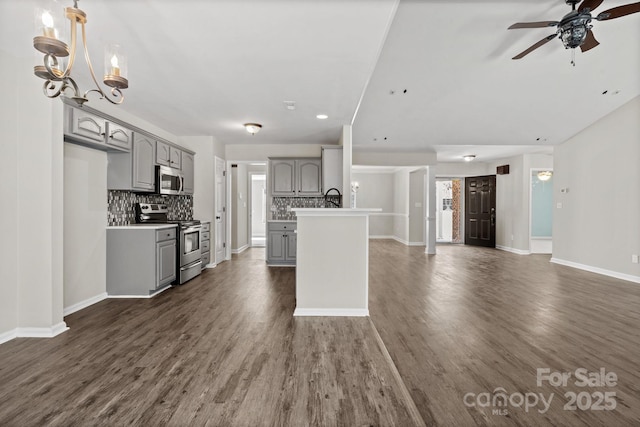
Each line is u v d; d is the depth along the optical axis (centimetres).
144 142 412
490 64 402
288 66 289
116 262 388
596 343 263
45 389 191
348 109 412
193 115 440
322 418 167
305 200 641
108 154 386
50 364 222
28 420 163
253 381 202
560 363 230
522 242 779
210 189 575
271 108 409
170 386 195
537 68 411
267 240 598
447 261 660
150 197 477
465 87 449
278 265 600
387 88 450
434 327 297
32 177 270
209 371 213
